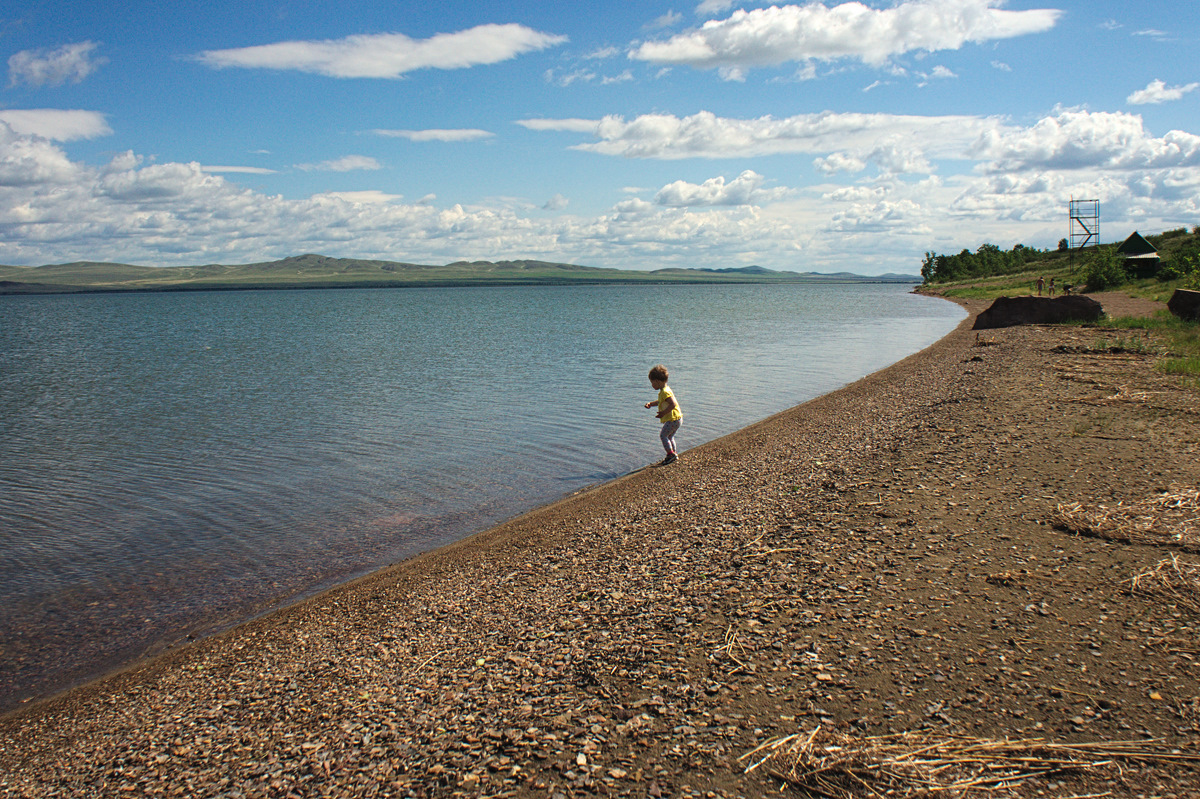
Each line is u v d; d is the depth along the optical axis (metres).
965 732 4.69
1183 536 7.75
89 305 187.75
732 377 30.02
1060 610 6.32
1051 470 10.77
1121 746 4.41
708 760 4.65
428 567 10.43
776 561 8.30
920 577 7.32
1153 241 98.75
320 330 71.25
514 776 4.72
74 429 22.59
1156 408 14.95
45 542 12.40
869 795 4.16
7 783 6.01
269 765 5.51
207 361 43.34
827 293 198.38
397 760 5.21
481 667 6.70
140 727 6.68
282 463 17.34
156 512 13.91
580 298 180.75
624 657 6.34
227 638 8.65
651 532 10.72
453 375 32.84
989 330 41.00
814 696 5.29
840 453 14.06
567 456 17.22
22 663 8.44
